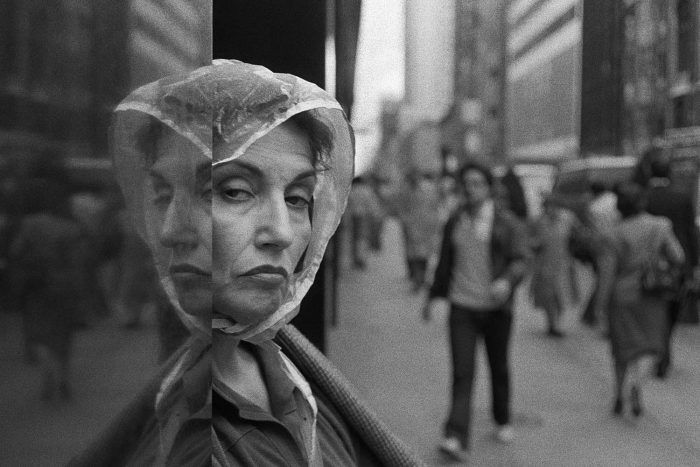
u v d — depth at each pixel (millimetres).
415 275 13523
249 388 1051
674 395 6805
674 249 6133
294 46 2498
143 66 659
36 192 472
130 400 625
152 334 678
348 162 1109
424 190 13562
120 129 610
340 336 9375
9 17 449
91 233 549
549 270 9281
